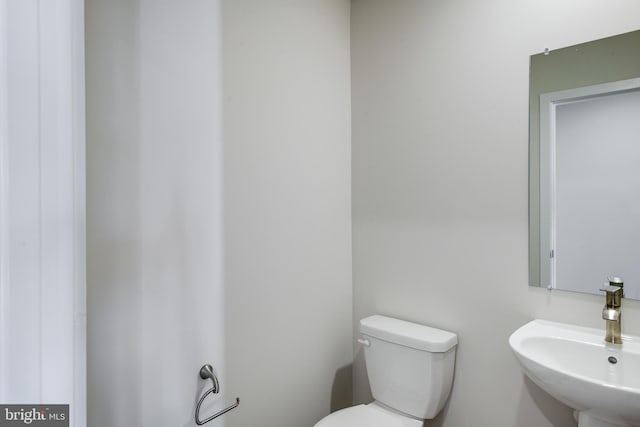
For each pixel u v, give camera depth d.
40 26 0.60
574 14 1.24
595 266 1.22
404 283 1.70
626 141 1.16
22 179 0.58
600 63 1.20
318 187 1.71
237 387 1.36
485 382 1.46
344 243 1.86
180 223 1.18
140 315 1.08
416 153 1.65
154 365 1.12
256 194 1.43
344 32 1.86
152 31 1.10
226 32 1.31
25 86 0.58
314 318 1.69
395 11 1.71
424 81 1.62
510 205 1.39
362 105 1.84
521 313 1.37
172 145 1.16
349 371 1.88
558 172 1.29
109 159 1.01
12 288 0.57
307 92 1.65
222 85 1.30
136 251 1.07
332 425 1.42
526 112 1.35
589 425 1.08
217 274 1.29
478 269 1.47
